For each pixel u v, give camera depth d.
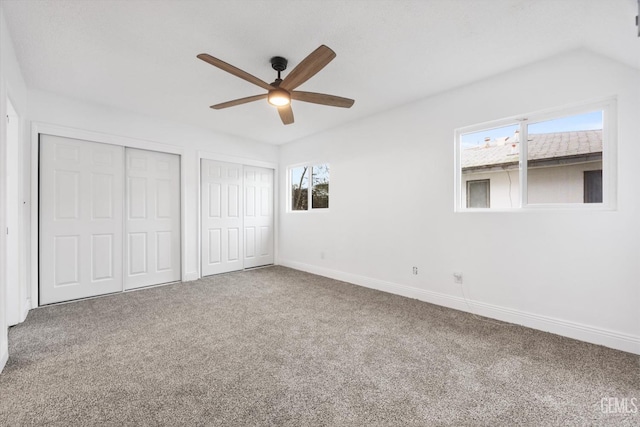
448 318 2.66
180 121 3.95
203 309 2.90
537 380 1.68
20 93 2.53
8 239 2.48
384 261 3.59
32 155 2.88
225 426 1.32
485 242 2.73
